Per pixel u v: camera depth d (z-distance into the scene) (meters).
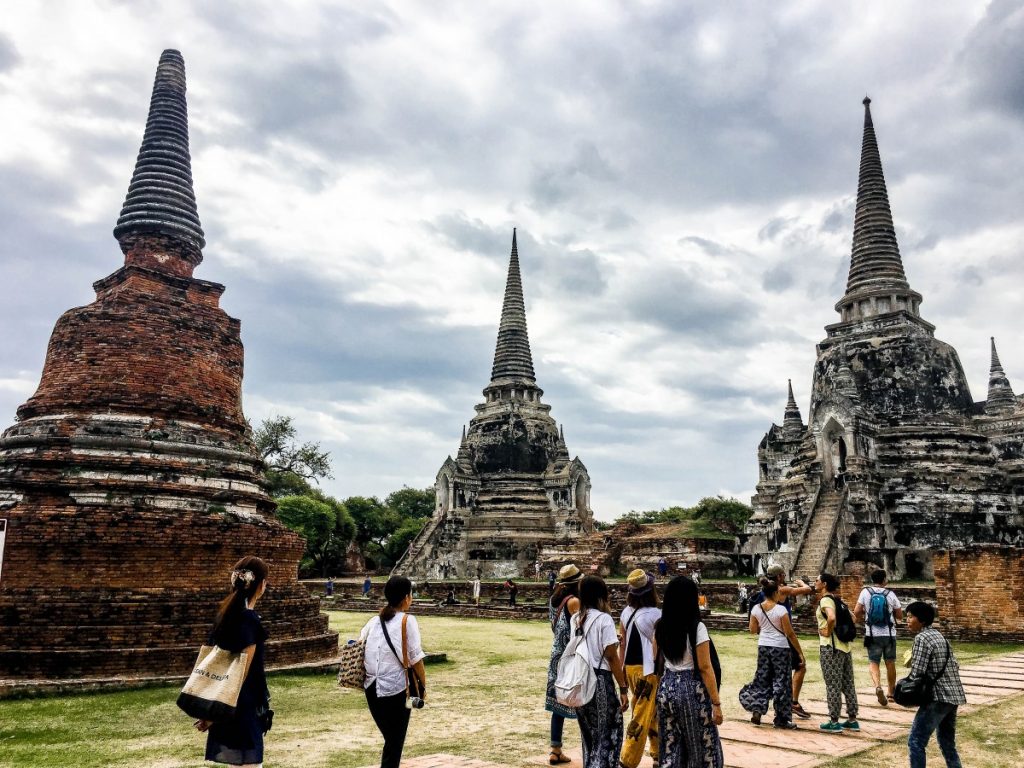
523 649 23.14
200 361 20.17
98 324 19.03
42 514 15.98
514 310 68.38
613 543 51.53
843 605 11.68
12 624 15.12
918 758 8.55
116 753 10.34
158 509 17.20
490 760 9.98
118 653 15.40
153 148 22.27
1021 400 50.69
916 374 43.88
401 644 8.03
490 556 56.72
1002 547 22.55
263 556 18.45
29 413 18.84
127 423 18.31
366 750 10.52
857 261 48.84
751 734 11.06
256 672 7.23
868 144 50.84
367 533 84.44
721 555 48.03
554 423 65.25
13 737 11.29
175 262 21.66
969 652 20.41
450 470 59.75
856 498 39.78
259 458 20.95
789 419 59.91
